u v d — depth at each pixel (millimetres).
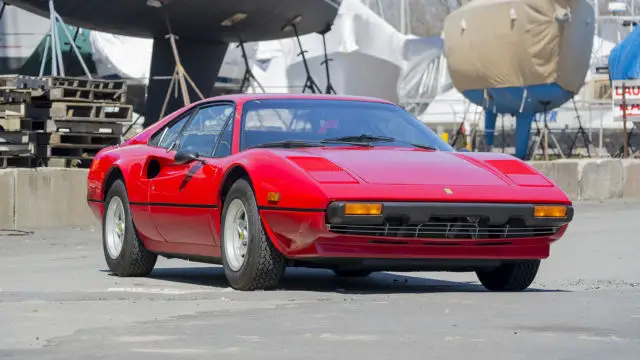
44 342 5648
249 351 5270
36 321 6562
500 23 40125
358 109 9805
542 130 48781
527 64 39812
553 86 39844
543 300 7629
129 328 6164
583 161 30703
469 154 9305
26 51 37938
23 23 37688
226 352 5246
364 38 50094
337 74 49656
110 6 27281
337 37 49500
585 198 30609
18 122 19297
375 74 50844
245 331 6000
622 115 36969
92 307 7312
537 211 8422
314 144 9125
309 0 29531
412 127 9820
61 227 18812
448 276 10992
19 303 7621
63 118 19484
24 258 13492
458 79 42688
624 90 36719
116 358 5086
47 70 37812
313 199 7977
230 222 8789
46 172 18766
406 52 52625
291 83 50438
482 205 8219
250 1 28219
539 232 8594
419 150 9281
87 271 11523
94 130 19906
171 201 9656
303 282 9961
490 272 9328
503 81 40750
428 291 8906
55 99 19469
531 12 39250
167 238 10008
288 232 8195
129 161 10609
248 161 8625
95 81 20062
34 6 26922
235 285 8688
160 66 32219
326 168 8297
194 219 9328
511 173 8820
